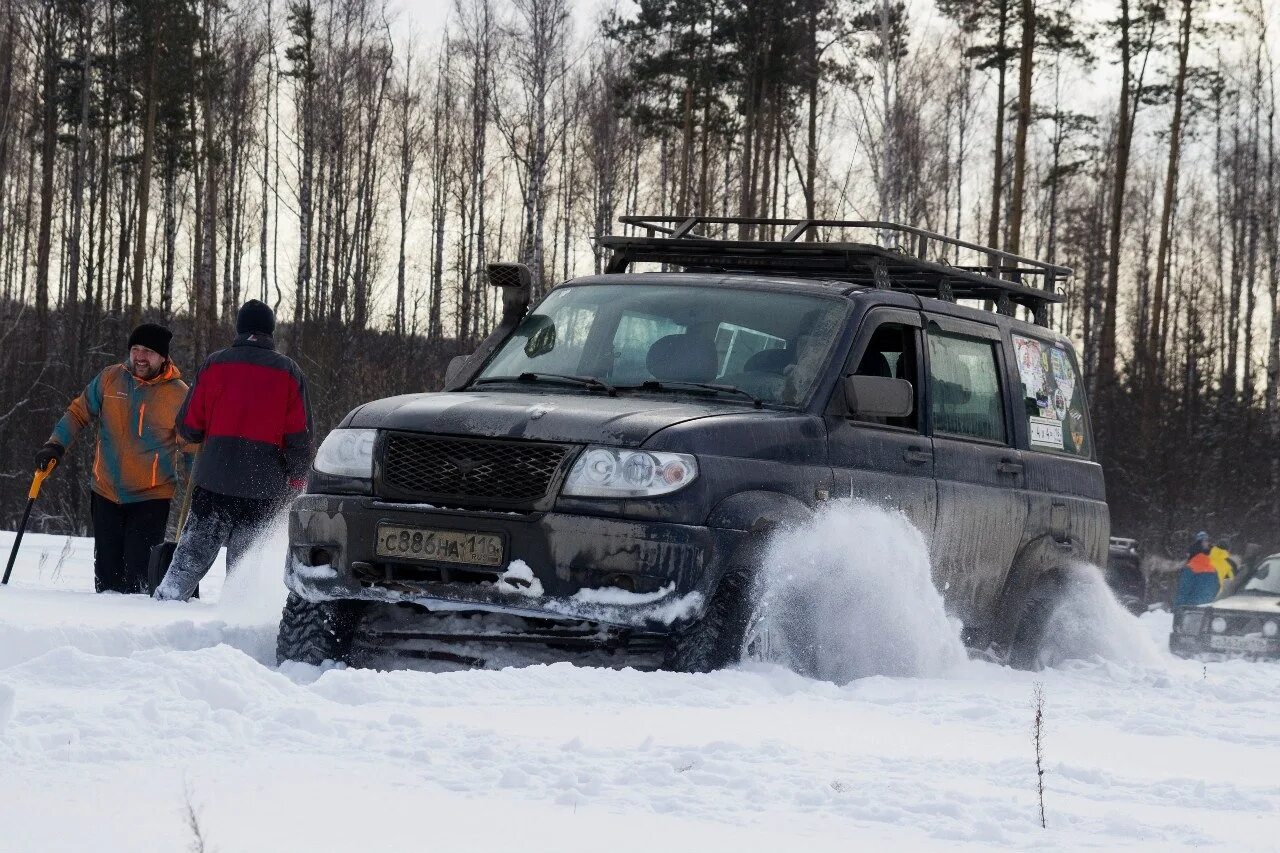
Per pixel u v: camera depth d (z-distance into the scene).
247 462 16.64
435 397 13.19
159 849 5.30
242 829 5.67
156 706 7.98
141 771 6.69
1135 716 10.88
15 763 6.75
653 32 98.31
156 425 18.55
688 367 13.66
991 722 10.23
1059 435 17.25
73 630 11.73
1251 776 8.60
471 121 128.75
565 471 11.91
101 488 18.55
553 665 10.61
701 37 96.38
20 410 69.94
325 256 116.69
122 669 9.10
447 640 12.61
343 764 7.06
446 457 12.20
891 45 78.12
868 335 14.09
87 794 6.16
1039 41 76.69
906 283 17.12
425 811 6.17
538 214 95.00
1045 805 7.04
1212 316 131.00
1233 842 6.46
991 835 6.40
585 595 11.67
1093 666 16.09
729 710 9.72
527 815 6.22
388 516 12.15
